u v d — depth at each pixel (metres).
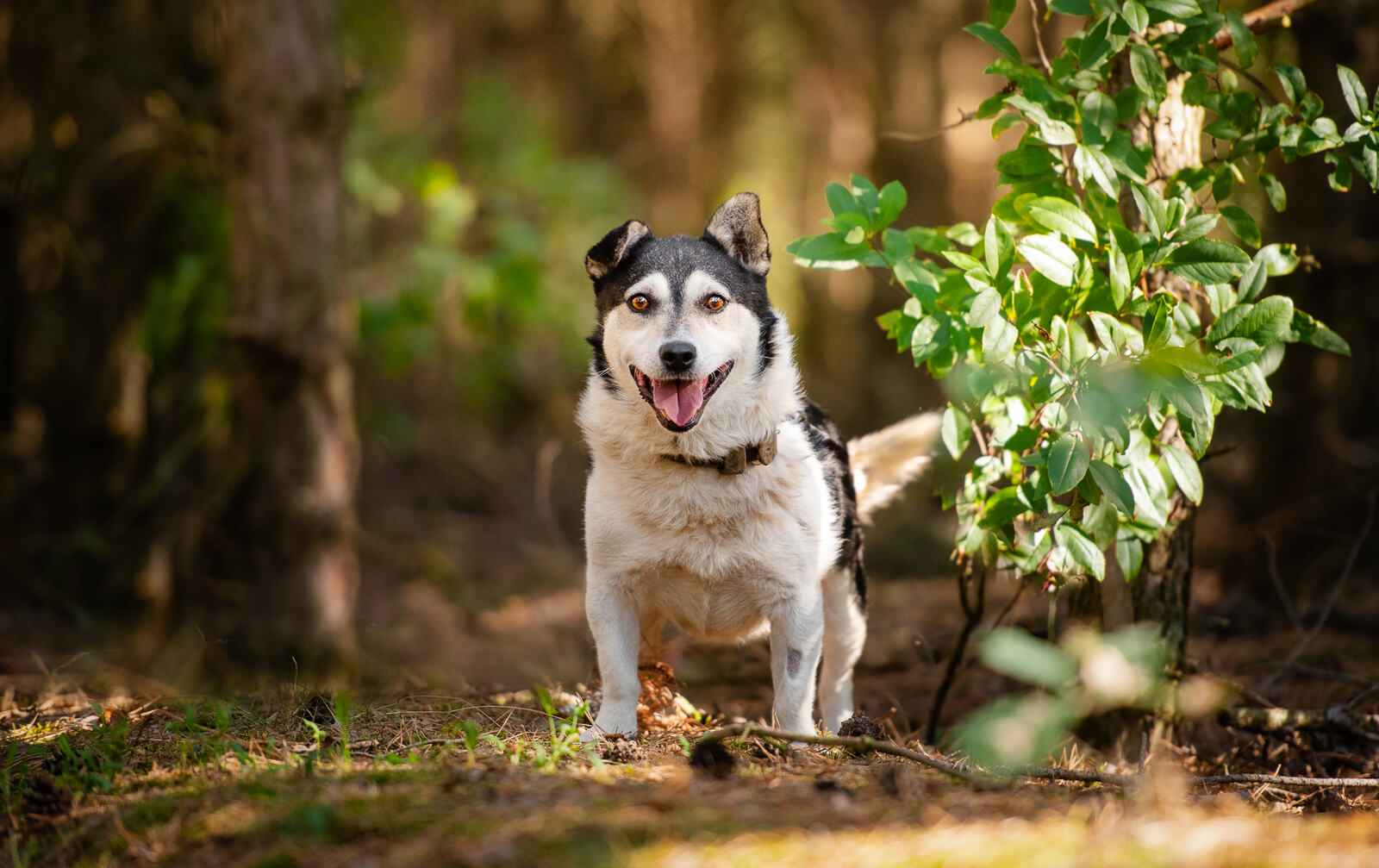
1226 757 6.02
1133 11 5.13
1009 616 7.48
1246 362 4.82
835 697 6.39
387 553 11.91
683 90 21.47
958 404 6.43
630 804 4.01
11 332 10.51
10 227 10.38
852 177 5.69
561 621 10.37
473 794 4.19
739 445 5.40
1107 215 5.32
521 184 15.73
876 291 18.64
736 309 5.57
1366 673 7.18
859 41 20.31
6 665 7.70
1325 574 8.86
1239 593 8.84
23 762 4.93
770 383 5.53
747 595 5.61
